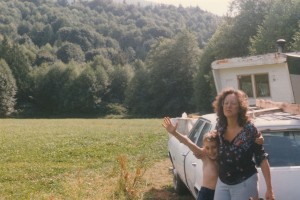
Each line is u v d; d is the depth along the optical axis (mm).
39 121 48750
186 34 83312
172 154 9734
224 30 50938
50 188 10773
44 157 16188
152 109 85375
